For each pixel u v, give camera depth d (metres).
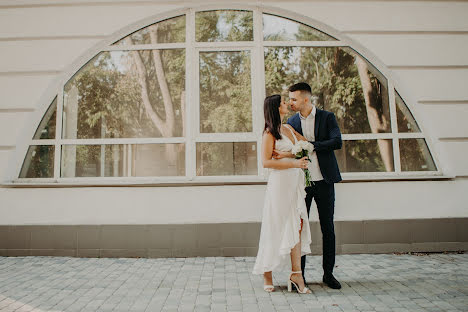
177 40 4.66
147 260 3.96
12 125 4.39
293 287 2.89
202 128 4.50
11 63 4.47
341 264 3.69
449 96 4.48
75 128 4.53
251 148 4.46
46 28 4.52
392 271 3.39
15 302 2.60
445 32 4.57
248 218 4.21
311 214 4.21
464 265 3.60
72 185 4.21
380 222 4.22
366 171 4.48
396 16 4.58
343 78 4.63
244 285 2.99
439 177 4.26
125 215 4.21
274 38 4.68
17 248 4.16
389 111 4.55
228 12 4.66
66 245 4.16
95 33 4.54
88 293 2.80
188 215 4.21
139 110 4.57
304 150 2.76
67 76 4.53
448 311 2.36
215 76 4.59
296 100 3.00
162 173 4.46
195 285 3.00
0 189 4.25
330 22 4.57
